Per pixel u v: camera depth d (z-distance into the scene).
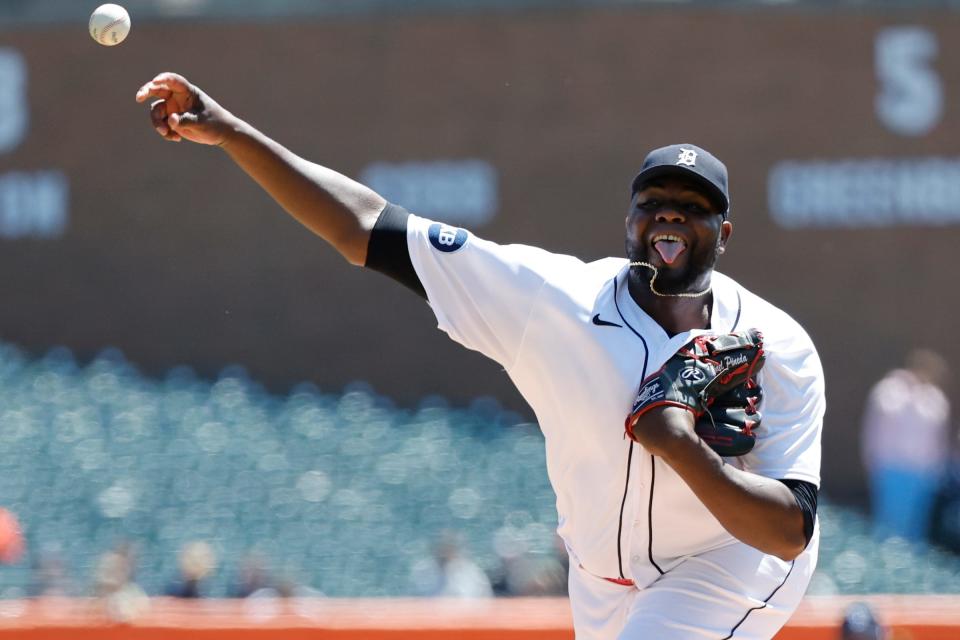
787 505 10.16
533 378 10.93
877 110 58.88
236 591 33.72
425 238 10.88
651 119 59.56
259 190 60.41
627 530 10.91
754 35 59.19
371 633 21.64
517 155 59.88
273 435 52.31
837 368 58.69
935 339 58.50
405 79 60.12
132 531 43.84
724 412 10.22
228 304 60.34
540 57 59.88
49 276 60.12
